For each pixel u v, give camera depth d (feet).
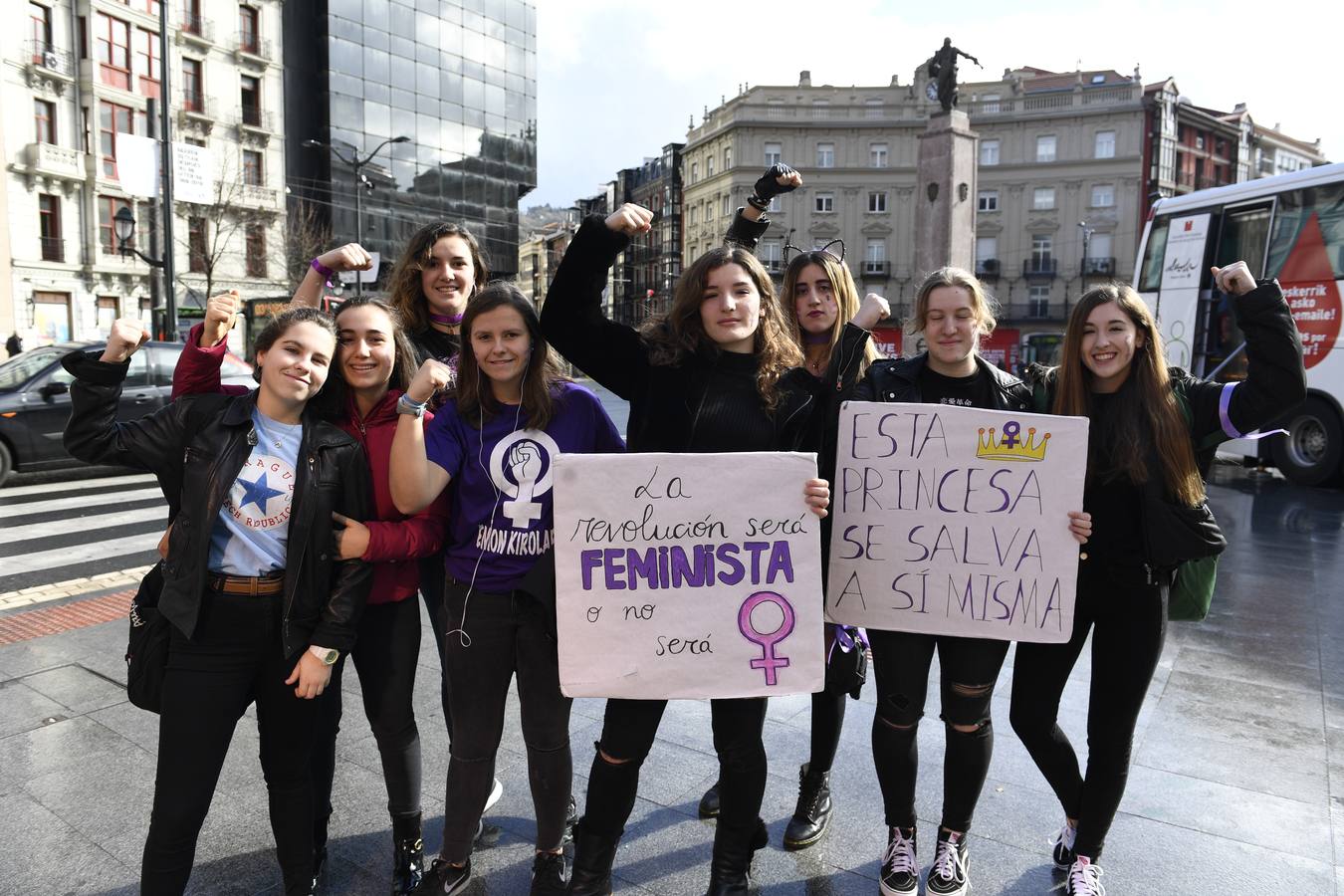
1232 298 7.73
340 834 9.07
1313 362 33.37
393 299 9.57
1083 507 8.06
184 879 6.75
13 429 30.66
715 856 7.75
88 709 12.12
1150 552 7.52
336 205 129.70
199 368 7.55
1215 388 7.83
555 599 7.47
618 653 7.41
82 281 105.60
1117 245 172.65
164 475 7.22
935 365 8.46
